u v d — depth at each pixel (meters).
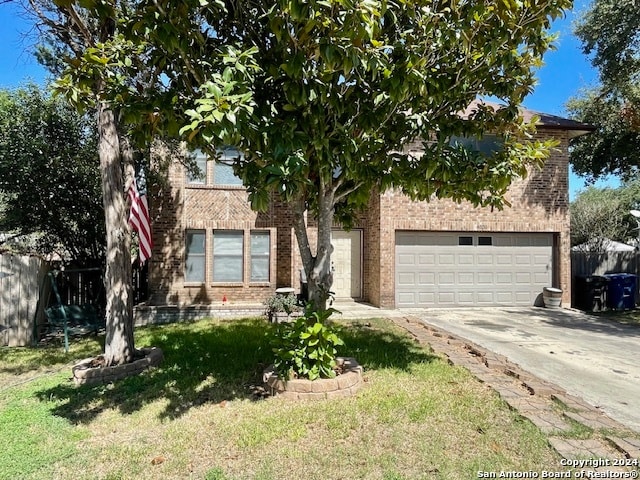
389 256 11.94
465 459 3.31
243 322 9.99
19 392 5.20
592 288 12.84
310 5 3.16
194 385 5.16
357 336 7.89
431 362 5.95
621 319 10.92
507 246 12.66
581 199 22.17
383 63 3.86
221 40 4.48
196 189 12.17
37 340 8.62
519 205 12.55
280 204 12.73
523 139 5.75
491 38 4.31
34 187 9.80
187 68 3.92
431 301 12.27
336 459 3.33
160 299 11.84
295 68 3.63
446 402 4.41
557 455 3.36
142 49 4.24
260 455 3.42
